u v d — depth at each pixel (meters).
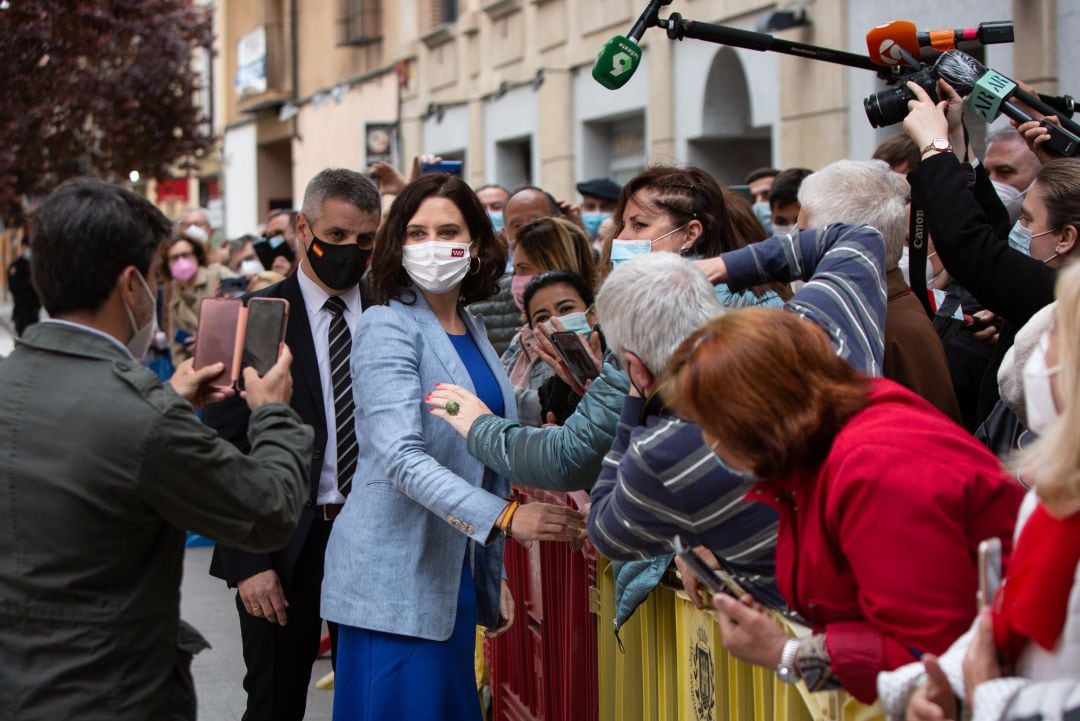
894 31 3.71
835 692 2.39
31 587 2.32
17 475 2.34
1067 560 1.76
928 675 1.94
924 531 2.05
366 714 3.35
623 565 3.31
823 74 10.00
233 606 7.22
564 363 3.46
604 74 3.99
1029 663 1.83
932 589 2.04
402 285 3.52
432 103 18.19
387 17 19.91
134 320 2.50
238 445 3.90
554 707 4.15
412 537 3.35
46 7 15.47
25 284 18.92
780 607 2.58
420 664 3.34
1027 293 3.15
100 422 2.34
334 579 3.41
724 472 2.51
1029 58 7.76
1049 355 2.00
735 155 12.54
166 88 20.17
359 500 3.42
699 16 11.91
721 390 2.15
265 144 26.05
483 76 16.70
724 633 2.32
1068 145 3.58
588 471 3.03
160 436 2.33
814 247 2.96
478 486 3.45
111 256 2.43
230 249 13.20
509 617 3.81
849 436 2.12
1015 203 4.61
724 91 12.04
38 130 17.75
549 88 14.95
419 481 3.22
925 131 3.42
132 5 17.55
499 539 3.66
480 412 3.24
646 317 2.62
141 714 2.38
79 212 2.42
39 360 2.41
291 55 23.73
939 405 3.22
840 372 2.21
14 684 2.32
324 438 3.99
